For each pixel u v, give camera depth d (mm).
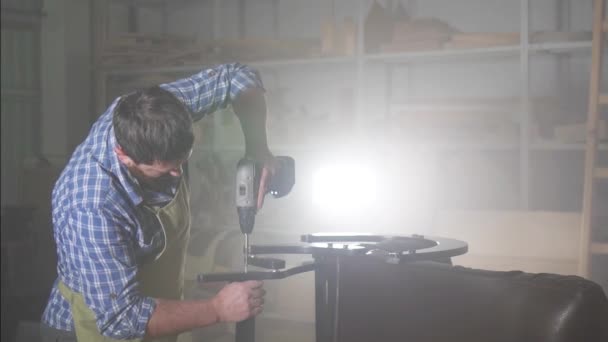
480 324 1546
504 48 3535
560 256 3201
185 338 2652
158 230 2016
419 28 3744
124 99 1754
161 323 1787
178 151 1718
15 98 5074
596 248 3096
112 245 1790
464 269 1633
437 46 3678
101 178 1828
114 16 4984
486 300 1541
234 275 1802
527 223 3311
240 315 1797
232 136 3998
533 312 1459
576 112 3768
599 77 3156
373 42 3916
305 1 4645
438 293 1612
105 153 1867
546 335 1431
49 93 4961
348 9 4512
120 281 1801
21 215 4469
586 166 3156
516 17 4078
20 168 4645
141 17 5105
